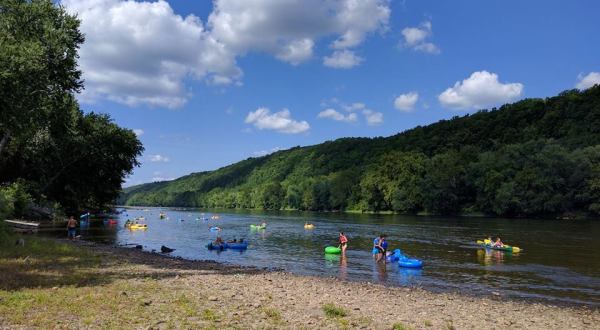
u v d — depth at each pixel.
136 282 16.84
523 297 19.89
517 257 32.94
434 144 137.75
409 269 27.62
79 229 55.06
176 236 50.62
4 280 15.57
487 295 20.12
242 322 11.27
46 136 49.38
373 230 58.88
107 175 65.75
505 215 93.88
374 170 128.62
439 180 103.12
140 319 11.02
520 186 88.81
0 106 27.89
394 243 42.59
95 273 18.81
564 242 43.22
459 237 48.62
